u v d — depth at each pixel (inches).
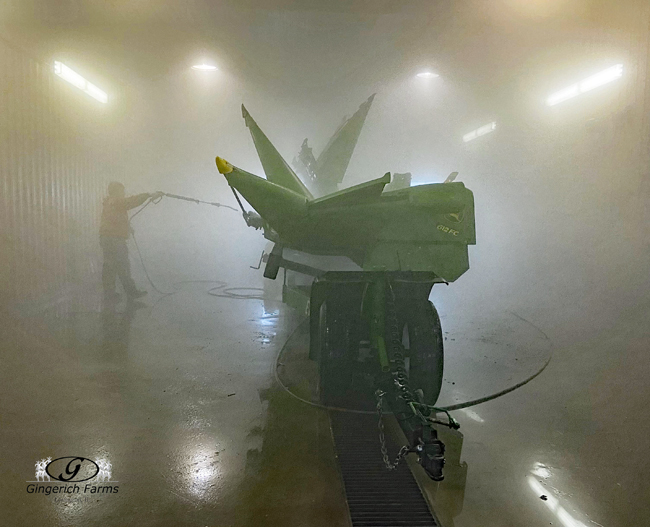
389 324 112.3
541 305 247.9
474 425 122.3
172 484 96.5
